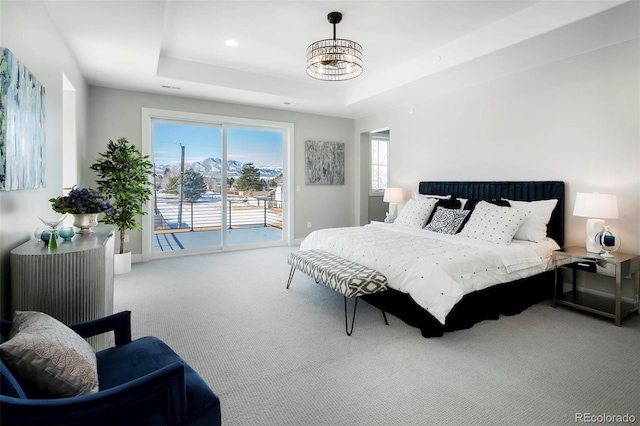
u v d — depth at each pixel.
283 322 2.80
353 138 6.83
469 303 2.70
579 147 3.43
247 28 3.38
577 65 3.41
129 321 1.59
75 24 2.76
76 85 3.62
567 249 3.28
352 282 2.57
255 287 3.74
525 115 3.88
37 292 1.72
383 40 3.64
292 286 3.78
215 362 2.17
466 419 1.64
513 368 2.10
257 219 6.03
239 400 1.78
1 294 1.68
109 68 3.85
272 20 3.21
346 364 2.15
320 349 2.35
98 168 4.02
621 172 3.14
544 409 1.71
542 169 3.74
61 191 2.87
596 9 2.55
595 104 3.30
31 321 1.25
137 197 4.29
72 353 1.14
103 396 0.99
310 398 1.80
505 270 2.91
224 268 4.57
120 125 4.69
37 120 2.11
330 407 1.73
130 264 4.33
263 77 4.85
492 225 3.40
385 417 1.66
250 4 2.92
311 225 6.46
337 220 6.75
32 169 2.00
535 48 3.23
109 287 2.33
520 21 3.05
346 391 1.87
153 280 3.99
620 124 3.14
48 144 2.51
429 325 2.51
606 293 3.32
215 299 3.34
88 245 1.96
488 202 3.84
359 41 3.66
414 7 2.97
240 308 3.11
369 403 1.76
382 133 7.17
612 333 2.59
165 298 3.36
